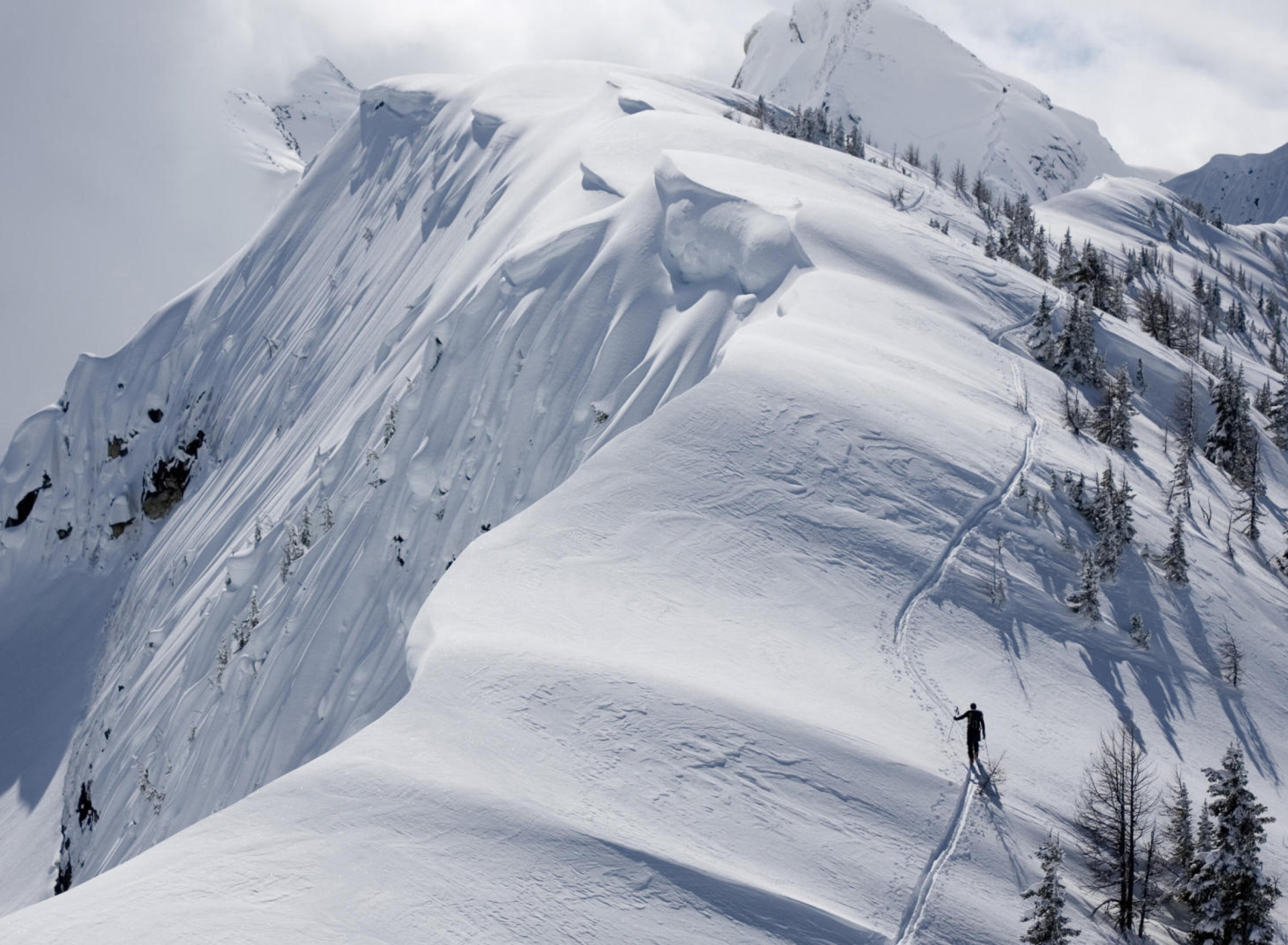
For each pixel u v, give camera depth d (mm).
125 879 19266
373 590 64625
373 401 81125
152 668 85688
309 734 59281
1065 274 84250
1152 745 31078
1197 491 49156
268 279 141375
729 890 20344
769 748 24891
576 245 72000
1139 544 41219
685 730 24922
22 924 17938
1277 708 34781
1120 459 48500
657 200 70062
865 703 28719
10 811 97125
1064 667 33406
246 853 20016
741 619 31781
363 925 18500
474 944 18375
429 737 24359
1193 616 38000
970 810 24938
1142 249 156750
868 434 40969
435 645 28484
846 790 24344
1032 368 55531
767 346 46406
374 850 20312
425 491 66938
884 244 62344
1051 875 21422
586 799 22594
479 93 133125
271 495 98438
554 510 36344
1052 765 28031
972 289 62125
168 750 69125
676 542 34781
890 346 50969
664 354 60156
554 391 65375
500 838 20781
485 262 90188
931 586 35062
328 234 141250
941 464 40719
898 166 151125
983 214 141875
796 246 60250
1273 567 44438
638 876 20281
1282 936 24266
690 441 39375
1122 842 24703
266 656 66625
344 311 119688
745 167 72375
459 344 72000
